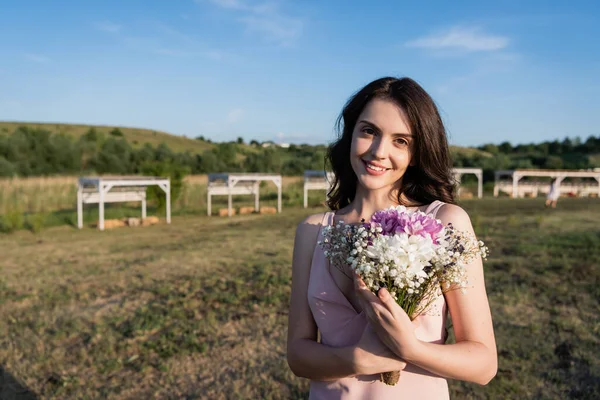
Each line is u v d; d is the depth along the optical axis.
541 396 4.31
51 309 6.77
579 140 73.69
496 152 74.00
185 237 13.31
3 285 7.97
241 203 23.23
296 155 62.75
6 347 5.50
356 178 1.94
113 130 75.19
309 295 1.66
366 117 1.61
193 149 73.75
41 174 38.53
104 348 5.43
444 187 1.68
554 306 6.62
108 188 15.22
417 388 1.48
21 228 14.55
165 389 4.61
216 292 7.50
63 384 4.65
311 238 1.76
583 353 5.11
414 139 1.59
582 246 10.84
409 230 1.35
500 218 17.22
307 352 1.57
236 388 4.60
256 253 10.69
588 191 31.16
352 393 1.53
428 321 1.46
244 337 5.78
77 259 10.14
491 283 7.82
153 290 7.64
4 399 4.39
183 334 5.84
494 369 1.45
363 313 1.54
